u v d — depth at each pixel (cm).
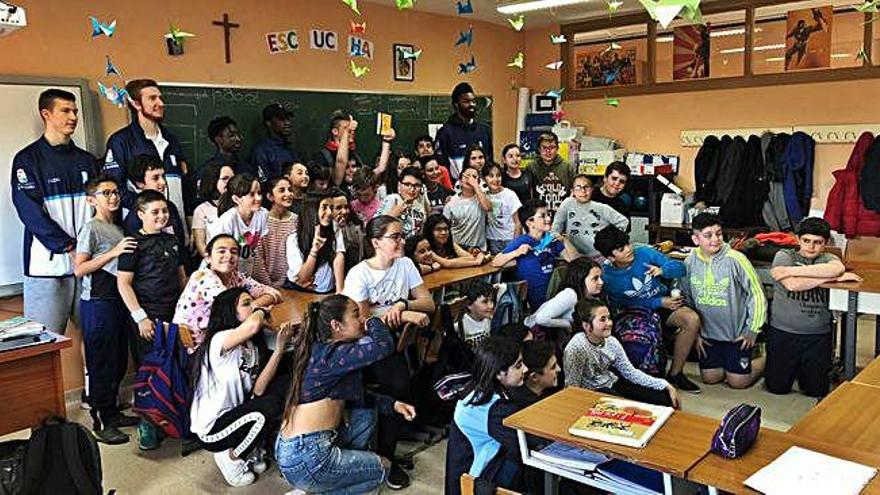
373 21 616
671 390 328
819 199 648
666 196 679
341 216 403
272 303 355
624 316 419
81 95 429
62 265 389
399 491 315
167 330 331
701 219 429
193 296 341
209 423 307
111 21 445
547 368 274
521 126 782
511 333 287
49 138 385
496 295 385
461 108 598
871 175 592
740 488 164
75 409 421
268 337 331
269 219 412
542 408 212
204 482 326
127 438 374
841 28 627
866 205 596
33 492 221
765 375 436
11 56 402
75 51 429
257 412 306
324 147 573
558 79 784
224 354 311
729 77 685
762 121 671
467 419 246
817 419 224
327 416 274
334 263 390
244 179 391
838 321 489
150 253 361
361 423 298
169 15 475
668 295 442
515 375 246
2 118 396
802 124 651
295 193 445
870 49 610
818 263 400
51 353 268
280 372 331
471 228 488
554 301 372
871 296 369
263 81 535
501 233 500
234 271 360
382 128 539
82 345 420
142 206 361
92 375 379
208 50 499
